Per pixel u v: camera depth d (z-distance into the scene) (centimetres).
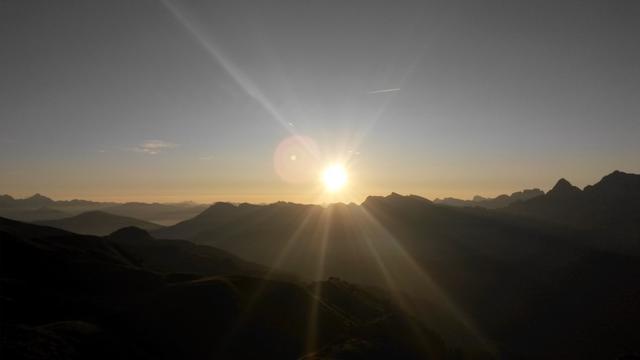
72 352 4872
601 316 19512
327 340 7306
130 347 5688
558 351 16712
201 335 6638
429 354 7912
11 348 4447
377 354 6681
